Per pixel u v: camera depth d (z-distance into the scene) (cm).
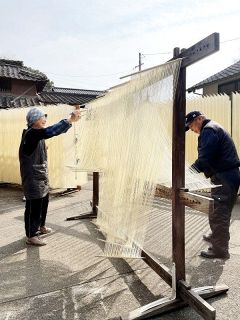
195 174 293
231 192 332
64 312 247
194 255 356
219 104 672
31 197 384
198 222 484
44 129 365
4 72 1558
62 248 386
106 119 360
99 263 339
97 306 255
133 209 275
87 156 433
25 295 273
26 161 382
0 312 248
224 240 342
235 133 654
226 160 330
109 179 334
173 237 250
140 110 273
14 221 517
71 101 1881
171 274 255
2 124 853
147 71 259
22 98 1493
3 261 348
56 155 757
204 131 331
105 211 340
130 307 253
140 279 301
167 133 253
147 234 428
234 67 1331
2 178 870
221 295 268
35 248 386
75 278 304
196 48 213
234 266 326
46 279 303
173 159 243
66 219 514
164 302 246
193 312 245
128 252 271
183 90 235
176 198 245
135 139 279
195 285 286
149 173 259
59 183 758
